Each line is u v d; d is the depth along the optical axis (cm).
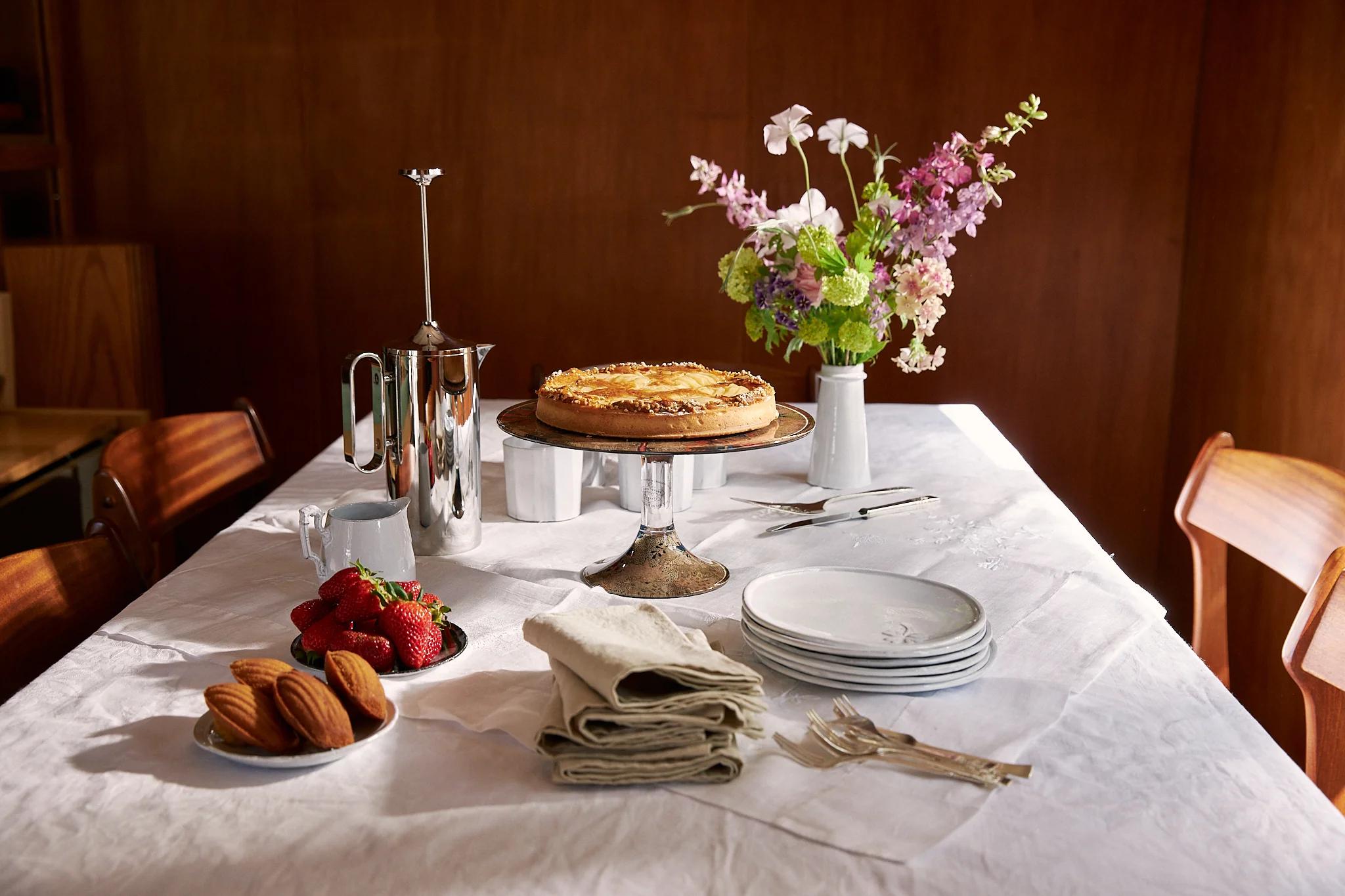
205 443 187
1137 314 291
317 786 85
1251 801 83
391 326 298
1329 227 217
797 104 284
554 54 284
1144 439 297
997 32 279
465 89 286
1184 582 287
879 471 181
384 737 92
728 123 286
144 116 288
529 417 144
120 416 260
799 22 280
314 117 288
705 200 290
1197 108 279
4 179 287
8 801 83
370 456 191
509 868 75
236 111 288
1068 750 91
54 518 249
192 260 295
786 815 80
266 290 297
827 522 152
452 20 283
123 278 263
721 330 297
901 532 148
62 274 263
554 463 152
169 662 107
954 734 92
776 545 143
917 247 159
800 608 110
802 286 156
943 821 80
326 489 170
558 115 287
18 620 118
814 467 173
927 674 98
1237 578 249
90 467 252
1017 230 288
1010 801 83
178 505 179
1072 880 74
